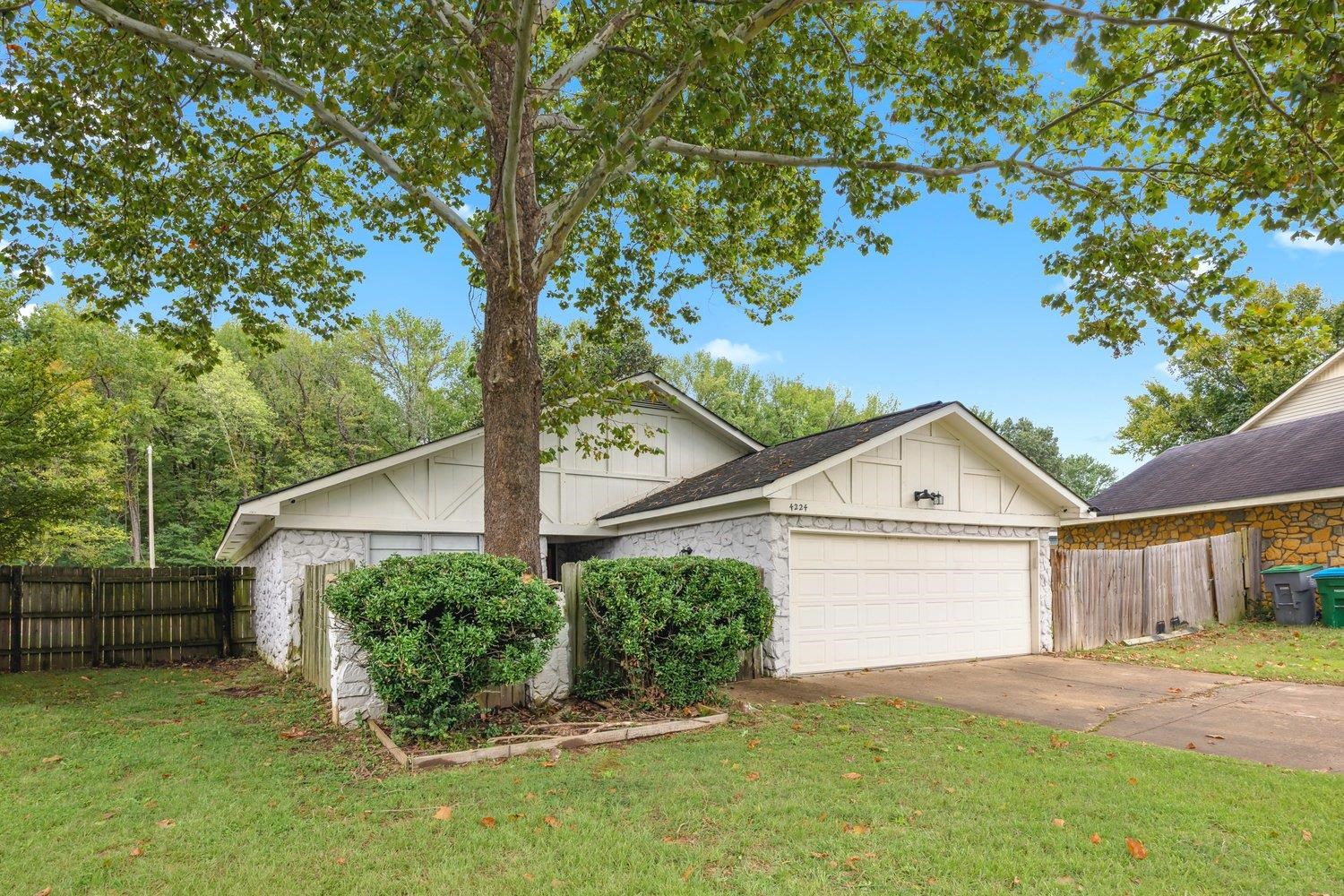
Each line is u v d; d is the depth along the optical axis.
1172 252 7.94
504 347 7.72
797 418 40.44
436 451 12.40
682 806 4.51
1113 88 6.93
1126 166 7.94
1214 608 14.45
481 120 6.04
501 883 3.48
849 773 5.19
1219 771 5.25
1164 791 4.80
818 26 8.52
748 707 7.58
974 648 11.67
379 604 5.76
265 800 4.69
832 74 8.85
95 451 15.30
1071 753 5.78
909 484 11.20
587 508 13.81
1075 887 3.46
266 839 4.05
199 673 11.16
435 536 12.52
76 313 29.64
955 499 11.65
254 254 10.68
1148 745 6.05
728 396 39.28
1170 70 6.91
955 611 11.58
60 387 11.30
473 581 6.06
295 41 5.79
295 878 3.55
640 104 7.77
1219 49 6.35
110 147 8.84
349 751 5.98
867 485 10.77
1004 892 3.41
